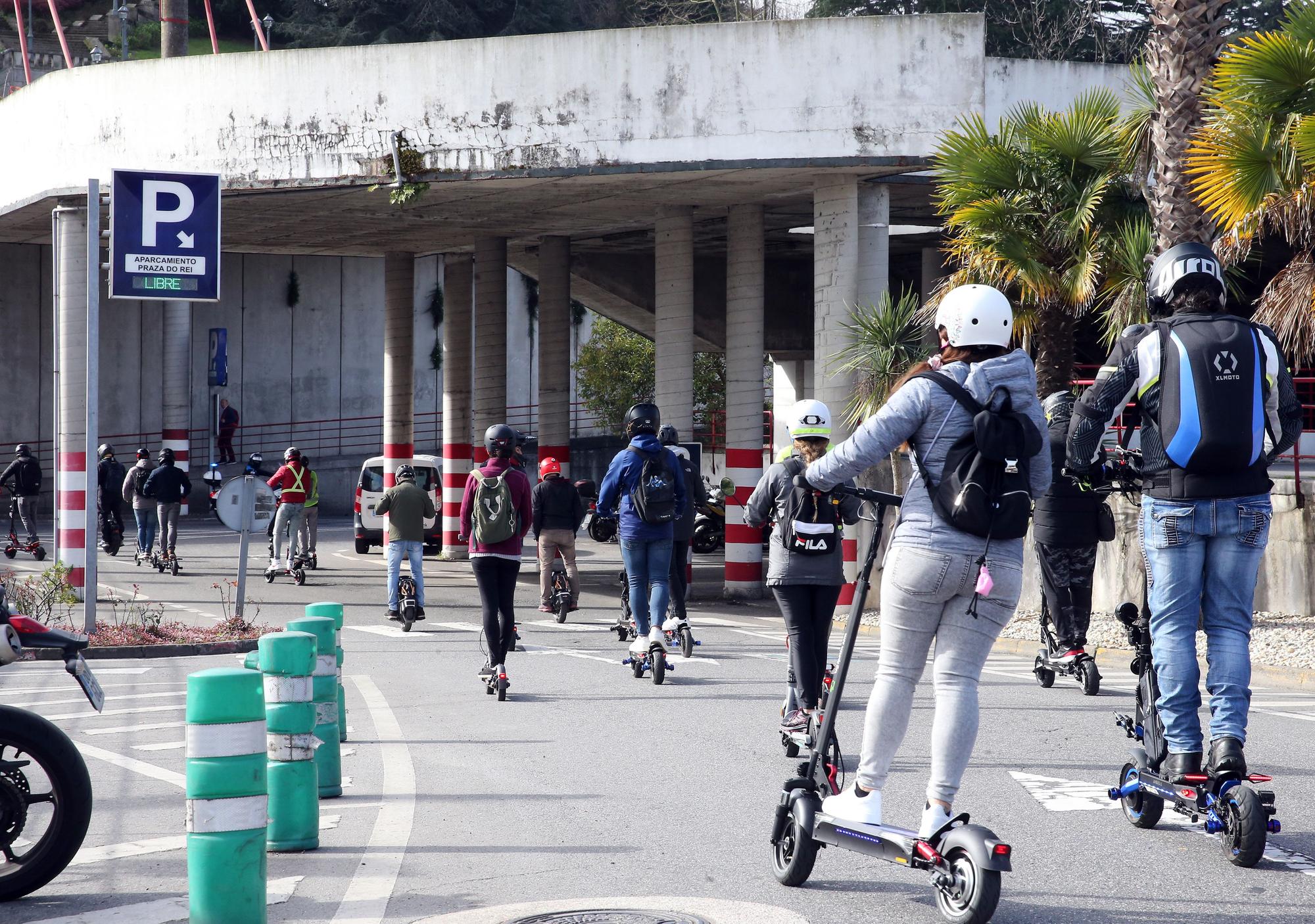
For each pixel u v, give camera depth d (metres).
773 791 14.78
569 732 18.70
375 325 97.12
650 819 13.48
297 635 12.52
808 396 64.12
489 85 36.00
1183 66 29.88
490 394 52.56
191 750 9.49
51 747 10.95
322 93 36.88
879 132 35.69
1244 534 11.48
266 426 93.94
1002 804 13.86
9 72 113.25
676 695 22.23
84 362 38.56
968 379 9.79
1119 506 32.81
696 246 55.22
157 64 38.16
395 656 28.09
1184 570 11.62
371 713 20.58
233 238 52.28
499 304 52.25
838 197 37.31
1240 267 42.12
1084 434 11.77
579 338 101.38
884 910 10.15
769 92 35.66
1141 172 32.81
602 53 35.66
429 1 123.06
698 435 82.94
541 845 12.48
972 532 9.59
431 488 57.47
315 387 95.31
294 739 12.38
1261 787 14.43
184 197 28.14
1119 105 34.09
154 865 12.05
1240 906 10.20
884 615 10.15
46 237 53.81
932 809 9.70
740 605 41.00
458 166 36.22
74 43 127.38
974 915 9.14
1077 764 15.98
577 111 35.75
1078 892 10.61
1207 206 28.00
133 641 28.48
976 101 35.75
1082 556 21.95
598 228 48.75
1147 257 31.62
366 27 125.31
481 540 21.78
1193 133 29.62
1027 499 9.63
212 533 69.12
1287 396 11.72
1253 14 93.00
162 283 28.09
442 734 18.67
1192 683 11.74
